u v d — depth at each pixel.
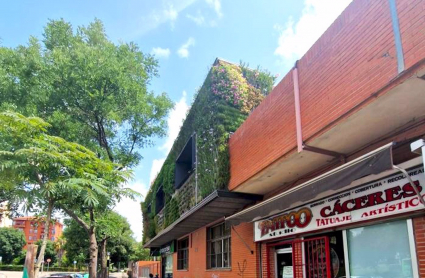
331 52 5.59
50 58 12.51
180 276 17.70
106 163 7.11
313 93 5.97
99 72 12.34
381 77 4.46
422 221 5.12
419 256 5.10
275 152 7.09
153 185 23.98
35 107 11.55
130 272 41.12
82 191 6.16
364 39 4.87
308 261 7.77
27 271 5.86
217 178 9.87
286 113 6.85
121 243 51.88
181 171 16.11
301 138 6.17
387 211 5.54
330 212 6.86
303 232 7.65
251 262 9.97
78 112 13.09
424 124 5.04
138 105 13.80
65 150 6.67
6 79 11.85
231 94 10.74
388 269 5.64
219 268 12.43
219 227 12.95
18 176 5.96
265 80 11.66
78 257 41.81
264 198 9.51
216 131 10.35
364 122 5.18
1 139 5.95
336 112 5.29
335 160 6.78
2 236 70.50
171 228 13.95
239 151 8.98
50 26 13.13
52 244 74.50
